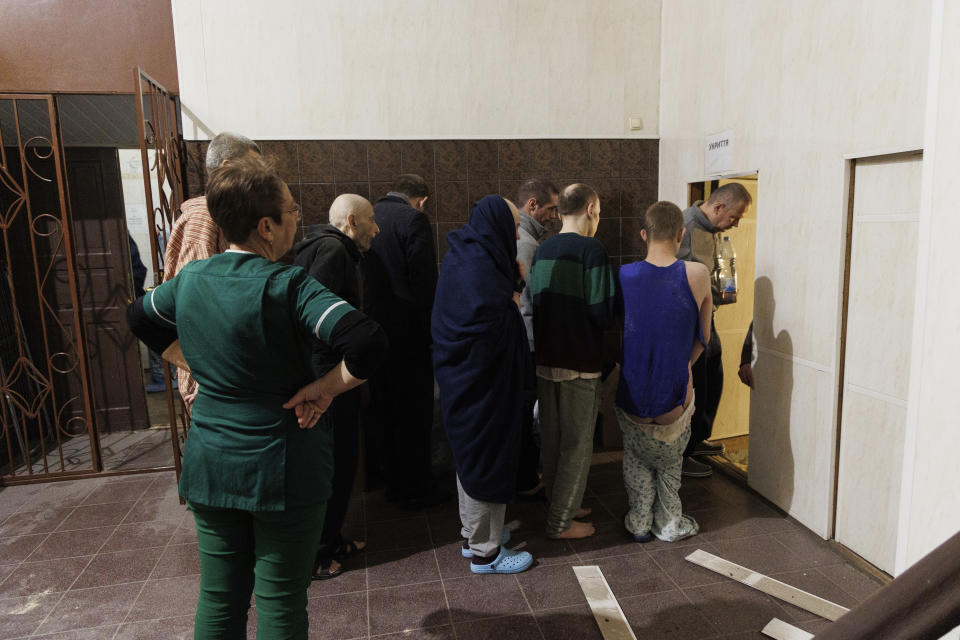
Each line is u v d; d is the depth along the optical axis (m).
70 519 3.07
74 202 4.20
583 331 2.53
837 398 2.53
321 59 3.53
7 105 3.59
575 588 2.35
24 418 3.69
